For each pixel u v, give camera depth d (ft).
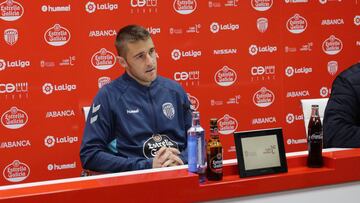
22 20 11.39
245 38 13.21
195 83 12.86
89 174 8.36
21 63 11.47
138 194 5.40
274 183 5.97
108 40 12.07
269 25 13.41
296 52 13.71
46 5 11.55
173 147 8.33
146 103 8.49
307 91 13.89
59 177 11.97
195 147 5.83
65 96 11.85
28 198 5.00
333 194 6.35
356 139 7.38
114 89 8.43
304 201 6.20
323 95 14.07
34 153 11.73
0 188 5.26
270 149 6.12
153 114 8.48
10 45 11.35
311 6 13.75
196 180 5.62
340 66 14.15
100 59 12.05
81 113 11.99
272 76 13.53
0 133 11.44
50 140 11.83
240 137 6.01
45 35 11.60
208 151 5.87
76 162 12.05
